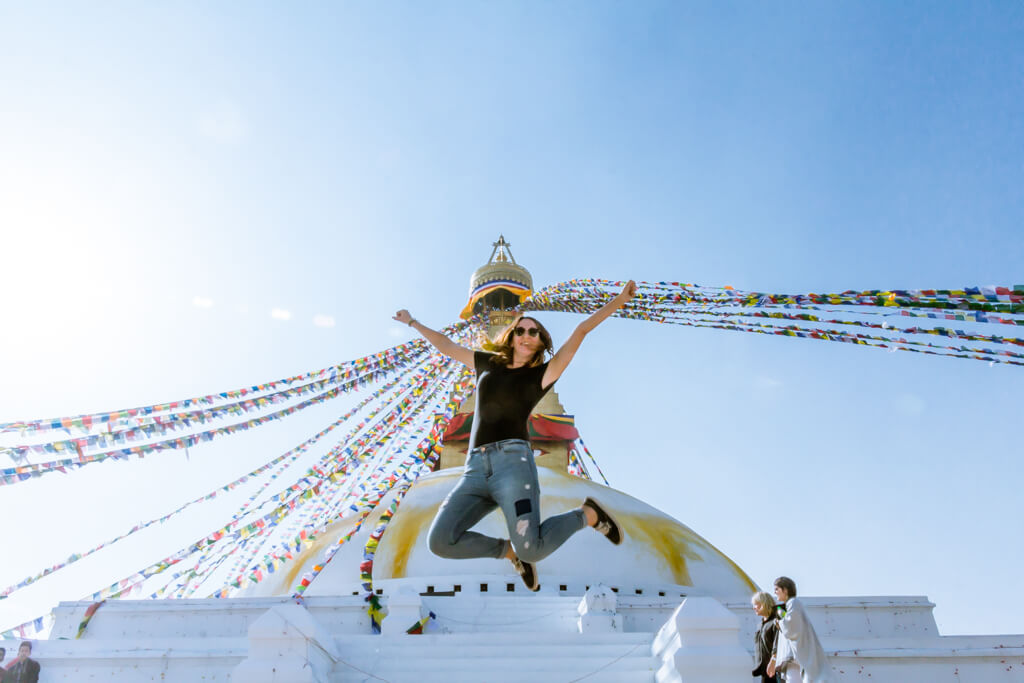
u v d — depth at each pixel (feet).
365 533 62.03
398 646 34.99
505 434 16.70
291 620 28.60
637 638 35.86
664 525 64.90
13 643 40.14
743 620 48.26
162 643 39.91
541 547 15.20
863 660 38.78
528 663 32.14
